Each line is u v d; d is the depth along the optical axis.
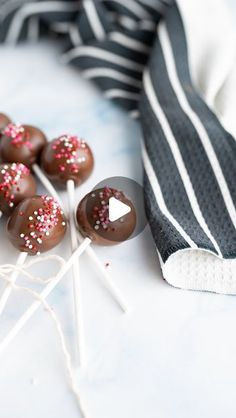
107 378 0.35
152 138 0.46
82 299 0.39
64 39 0.59
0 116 0.46
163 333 0.37
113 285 0.39
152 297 0.39
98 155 0.49
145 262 0.41
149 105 0.49
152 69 0.51
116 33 0.55
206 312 0.38
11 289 0.38
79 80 0.55
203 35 0.53
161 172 0.44
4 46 0.58
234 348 0.37
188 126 0.46
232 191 0.42
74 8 0.57
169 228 0.40
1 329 0.37
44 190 0.45
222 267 0.39
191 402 0.34
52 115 0.52
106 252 0.42
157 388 0.35
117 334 0.37
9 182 0.41
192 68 0.52
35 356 0.36
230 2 0.56
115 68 0.53
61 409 0.34
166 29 0.54
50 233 0.39
